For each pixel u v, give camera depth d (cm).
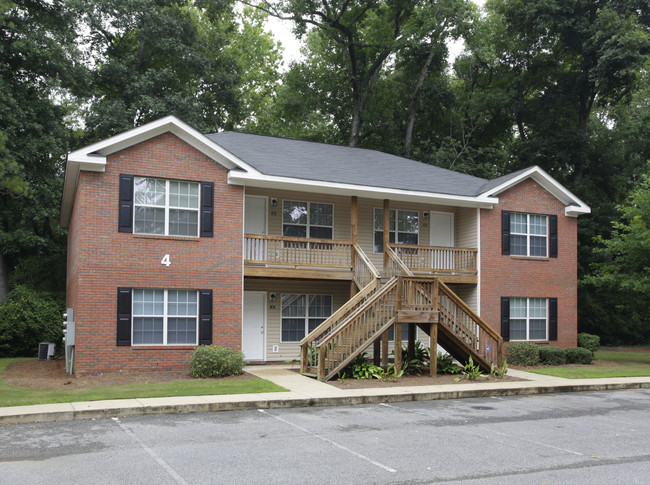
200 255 1658
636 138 3491
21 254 2756
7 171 1733
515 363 1944
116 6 3119
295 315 2019
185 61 3341
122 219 1572
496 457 817
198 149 1677
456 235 2231
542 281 2167
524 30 3522
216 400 1159
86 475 702
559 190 2205
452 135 4069
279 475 713
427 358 1772
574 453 848
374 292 1673
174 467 740
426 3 3878
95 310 1530
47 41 2622
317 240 1848
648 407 1265
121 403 1112
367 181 1920
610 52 3008
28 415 1003
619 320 3303
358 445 871
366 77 3909
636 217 2181
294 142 2272
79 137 3306
